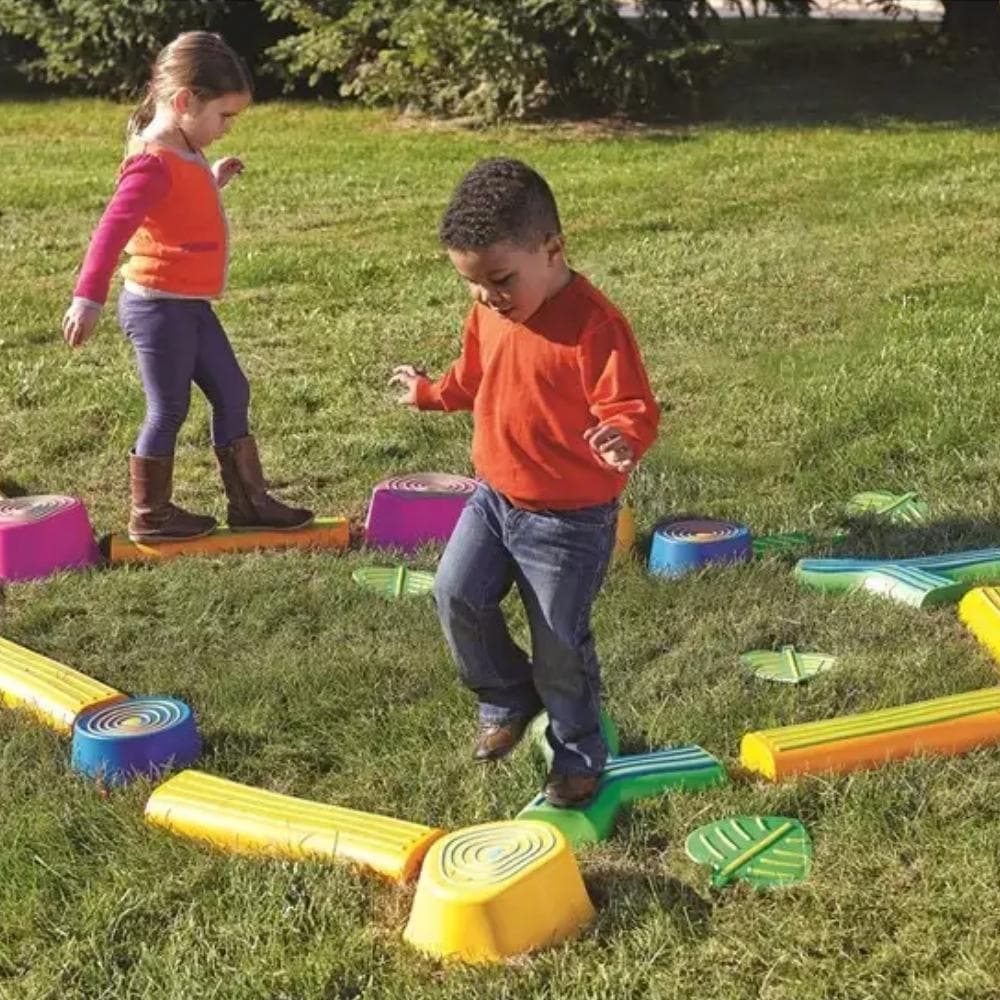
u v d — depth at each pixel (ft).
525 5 37.14
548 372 8.45
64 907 8.58
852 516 13.57
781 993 7.69
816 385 16.74
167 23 42.75
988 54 45.85
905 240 24.56
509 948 7.95
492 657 9.20
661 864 8.70
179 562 12.89
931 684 10.54
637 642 11.21
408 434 15.84
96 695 10.34
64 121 41.04
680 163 32.76
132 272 12.68
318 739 10.12
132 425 16.19
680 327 19.76
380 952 8.09
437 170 32.50
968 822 8.82
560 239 8.38
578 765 9.00
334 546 13.37
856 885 8.38
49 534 12.75
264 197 29.86
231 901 8.50
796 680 10.62
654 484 14.33
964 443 14.93
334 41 40.14
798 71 44.93
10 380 17.63
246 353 18.90
